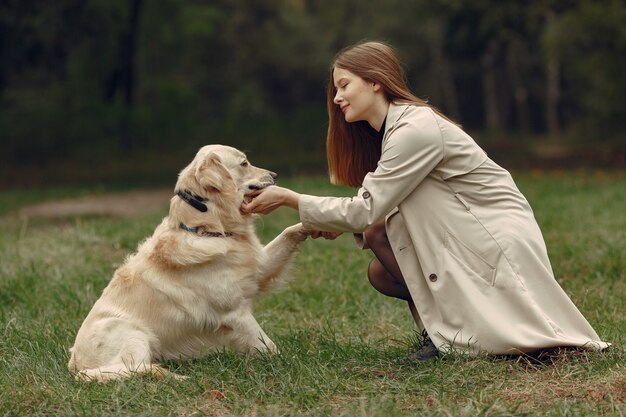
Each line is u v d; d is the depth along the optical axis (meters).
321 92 41.72
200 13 31.92
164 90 30.48
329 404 3.59
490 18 22.86
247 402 3.66
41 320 5.51
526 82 39.22
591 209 10.27
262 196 4.15
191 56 36.00
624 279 6.41
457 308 3.93
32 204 15.27
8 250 8.02
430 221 4.02
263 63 39.78
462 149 4.01
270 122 31.59
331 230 4.07
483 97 44.66
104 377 4.09
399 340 4.73
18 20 23.78
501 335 3.80
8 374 4.24
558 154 25.75
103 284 6.46
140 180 20.88
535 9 22.62
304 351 4.50
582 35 22.14
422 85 42.12
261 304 6.05
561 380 3.68
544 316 3.83
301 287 6.43
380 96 4.19
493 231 3.94
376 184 3.97
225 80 38.62
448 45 27.09
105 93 29.56
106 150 26.42
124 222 10.16
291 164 24.88
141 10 29.53
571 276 6.59
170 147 28.19
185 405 3.68
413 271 4.10
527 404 3.49
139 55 32.25
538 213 10.05
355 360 4.22
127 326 4.30
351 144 4.49
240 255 4.34
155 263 4.38
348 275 6.68
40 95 28.95
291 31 39.97
